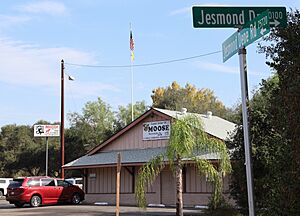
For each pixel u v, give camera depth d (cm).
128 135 3384
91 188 3512
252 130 1416
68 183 3275
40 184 3123
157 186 3108
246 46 715
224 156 1734
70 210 2697
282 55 717
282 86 692
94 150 3525
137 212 2481
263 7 732
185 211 2438
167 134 3141
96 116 6391
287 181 684
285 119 674
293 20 730
